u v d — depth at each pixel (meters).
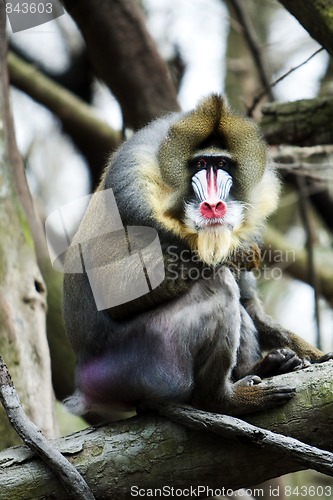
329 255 15.98
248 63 16.61
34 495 7.17
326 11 9.02
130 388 8.02
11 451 7.41
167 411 7.45
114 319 8.26
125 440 7.43
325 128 11.22
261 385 7.51
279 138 11.35
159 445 7.39
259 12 17.41
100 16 13.46
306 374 7.52
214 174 8.31
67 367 11.59
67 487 7.05
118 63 13.75
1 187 10.62
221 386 7.63
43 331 10.00
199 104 8.56
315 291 13.56
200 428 7.28
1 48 11.35
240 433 7.06
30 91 15.47
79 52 16.80
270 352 8.24
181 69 16.58
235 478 7.39
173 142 8.35
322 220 16.86
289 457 6.93
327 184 15.66
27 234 10.66
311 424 7.31
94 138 15.57
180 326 7.94
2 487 7.15
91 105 17.50
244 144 8.43
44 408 9.48
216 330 7.81
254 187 8.51
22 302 10.02
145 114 13.85
